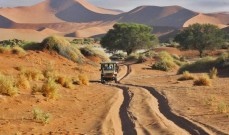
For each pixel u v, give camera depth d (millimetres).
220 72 50438
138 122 17672
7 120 16812
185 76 44250
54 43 57438
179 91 30219
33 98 22219
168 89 32125
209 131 15414
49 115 17781
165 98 26250
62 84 30453
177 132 15305
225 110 19625
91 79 48375
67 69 50688
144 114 19844
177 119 18469
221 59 55219
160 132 15484
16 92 22172
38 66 46156
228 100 23938
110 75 44500
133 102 24219
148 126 16750
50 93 23578
